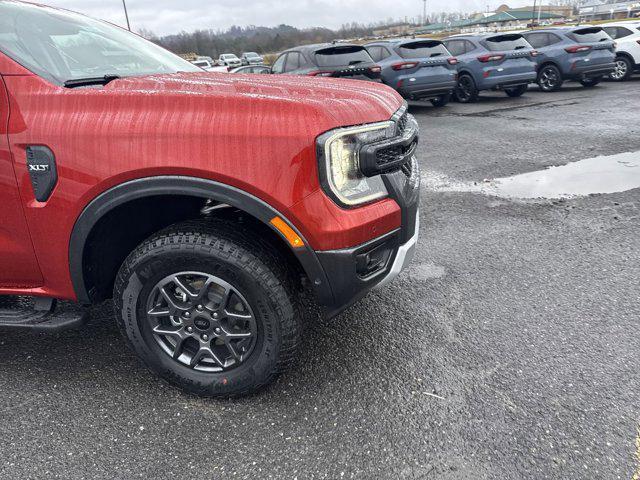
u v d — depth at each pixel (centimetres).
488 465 187
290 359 216
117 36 314
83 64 253
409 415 214
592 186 522
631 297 302
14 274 230
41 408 227
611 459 188
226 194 191
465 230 425
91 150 196
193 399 230
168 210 229
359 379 238
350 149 194
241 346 219
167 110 194
